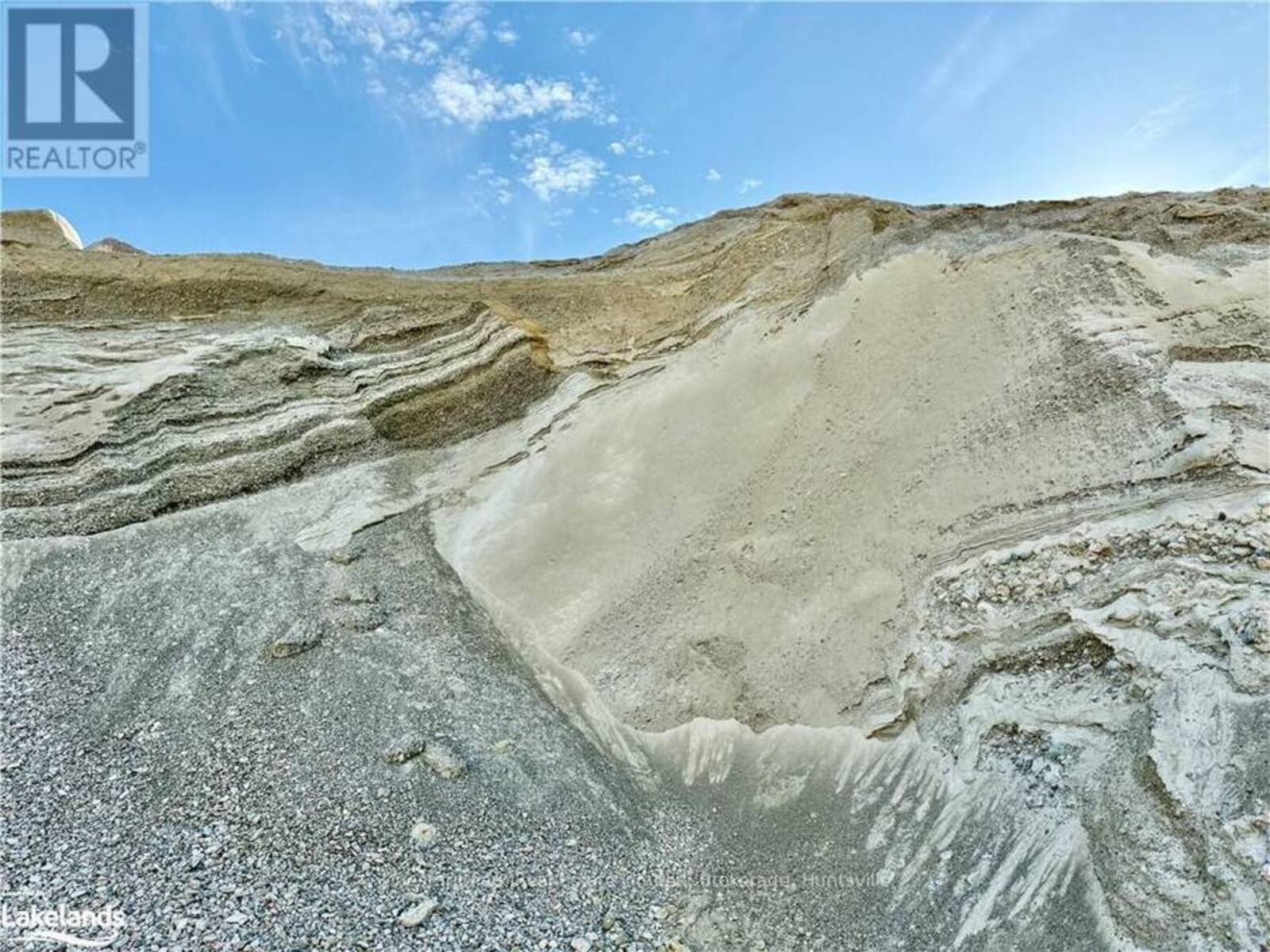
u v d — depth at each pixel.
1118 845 6.42
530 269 19.92
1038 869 6.90
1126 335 10.16
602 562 12.36
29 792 7.93
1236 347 9.73
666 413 13.83
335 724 9.41
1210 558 7.64
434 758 9.05
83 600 11.00
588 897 7.70
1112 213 13.19
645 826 9.01
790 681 10.09
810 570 10.91
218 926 6.45
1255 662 6.57
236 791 8.30
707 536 11.97
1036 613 8.55
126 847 7.34
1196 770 6.27
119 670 9.92
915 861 7.69
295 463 13.68
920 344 12.21
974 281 12.39
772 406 12.98
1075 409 9.88
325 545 12.47
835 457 11.79
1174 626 7.39
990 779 7.92
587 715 10.66
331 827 7.99
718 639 10.84
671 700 10.56
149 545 11.98
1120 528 8.47
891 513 10.71
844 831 8.34
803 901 7.66
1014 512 9.58
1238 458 8.23
